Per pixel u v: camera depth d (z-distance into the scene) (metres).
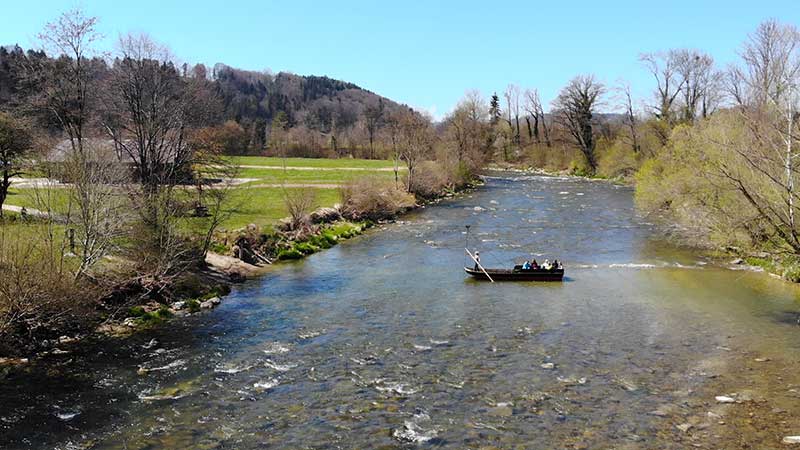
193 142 34.78
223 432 14.75
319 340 21.94
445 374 18.53
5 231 22.98
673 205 38.12
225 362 19.62
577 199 68.81
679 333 22.30
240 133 135.12
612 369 18.78
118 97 34.00
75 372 18.64
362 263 36.38
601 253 38.44
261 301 27.62
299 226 43.00
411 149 66.38
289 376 18.45
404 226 50.72
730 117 38.62
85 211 23.09
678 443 13.89
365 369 19.02
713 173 25.16
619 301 27.08
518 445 13.93
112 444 14.14
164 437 14.49
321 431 14.77
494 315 25.08
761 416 15.21
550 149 127.56
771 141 22.62
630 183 88.56
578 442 14.04
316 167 99.12
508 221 52.62
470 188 83.69
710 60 84.38
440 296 28.36
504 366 19.17
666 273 32.56
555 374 18.44
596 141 113.44
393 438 14.36
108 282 24.36
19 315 19.92
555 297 27.95
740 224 25.02
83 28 35.66
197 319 24.61
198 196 34.31
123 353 20.39
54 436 14.50
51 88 35.09
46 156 27.89
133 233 26.25
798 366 18.67
